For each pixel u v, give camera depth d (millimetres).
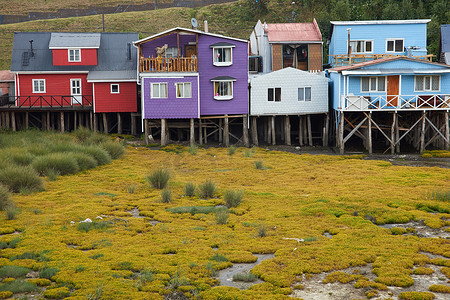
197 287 13805
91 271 14773
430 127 39438
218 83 40375
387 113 39875
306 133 42031
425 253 16562
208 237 18094
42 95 44438
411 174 29234
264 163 33281
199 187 25203
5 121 42312
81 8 84375
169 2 83812
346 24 47312
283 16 71562
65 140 36438
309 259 15883
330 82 42406
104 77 42438
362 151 38531
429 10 65688
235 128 43969
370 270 15094
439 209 21562
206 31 43188
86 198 23594
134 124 43062
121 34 48094
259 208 22281
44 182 26125
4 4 85938
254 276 14633
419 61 38281
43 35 47000
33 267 15156
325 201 22891
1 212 20812
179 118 39781
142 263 15375
